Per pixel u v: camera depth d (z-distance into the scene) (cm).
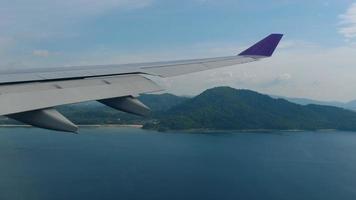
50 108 1146
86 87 1388
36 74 1511
